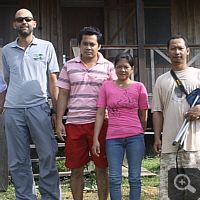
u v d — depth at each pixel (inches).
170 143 123.8
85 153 135.0
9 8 311.1
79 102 132.4
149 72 326.3
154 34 327.9
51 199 139.6
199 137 121.3
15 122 137.4
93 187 178.1
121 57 127.5
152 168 220.7
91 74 133.6
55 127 144.3
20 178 139.8
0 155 186.7
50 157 138.4
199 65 327.9
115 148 124.7
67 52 326.6
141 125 130.8
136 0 244.7
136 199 123.0
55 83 145.9
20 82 138.4
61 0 326.6
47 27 316.8
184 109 123.0
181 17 331.0
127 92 127.3
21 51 140.9
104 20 332.5
